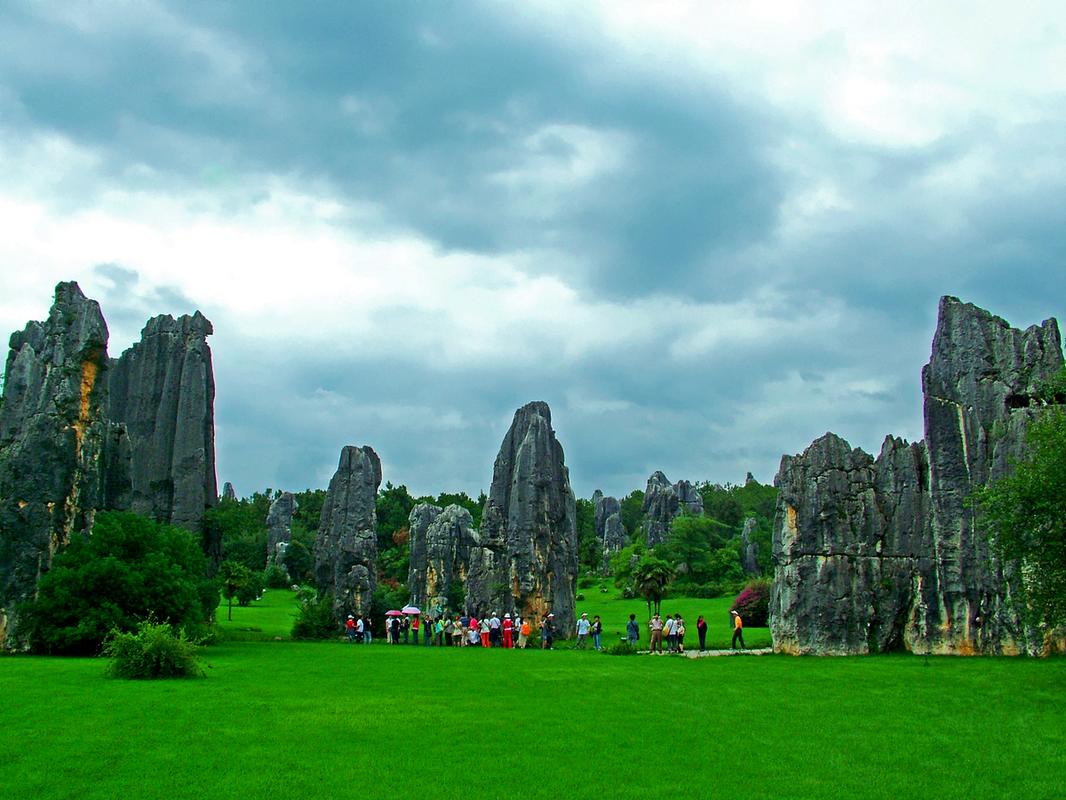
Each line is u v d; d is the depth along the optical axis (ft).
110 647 118.83
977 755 74.02
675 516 578.25
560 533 261.44
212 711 89.40
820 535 176.45
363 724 84.28
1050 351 172.04
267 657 157.69
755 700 104.01
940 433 177.78
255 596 406.41
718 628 265.34
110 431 212.64
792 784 64.28
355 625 241.35
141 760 68.85
